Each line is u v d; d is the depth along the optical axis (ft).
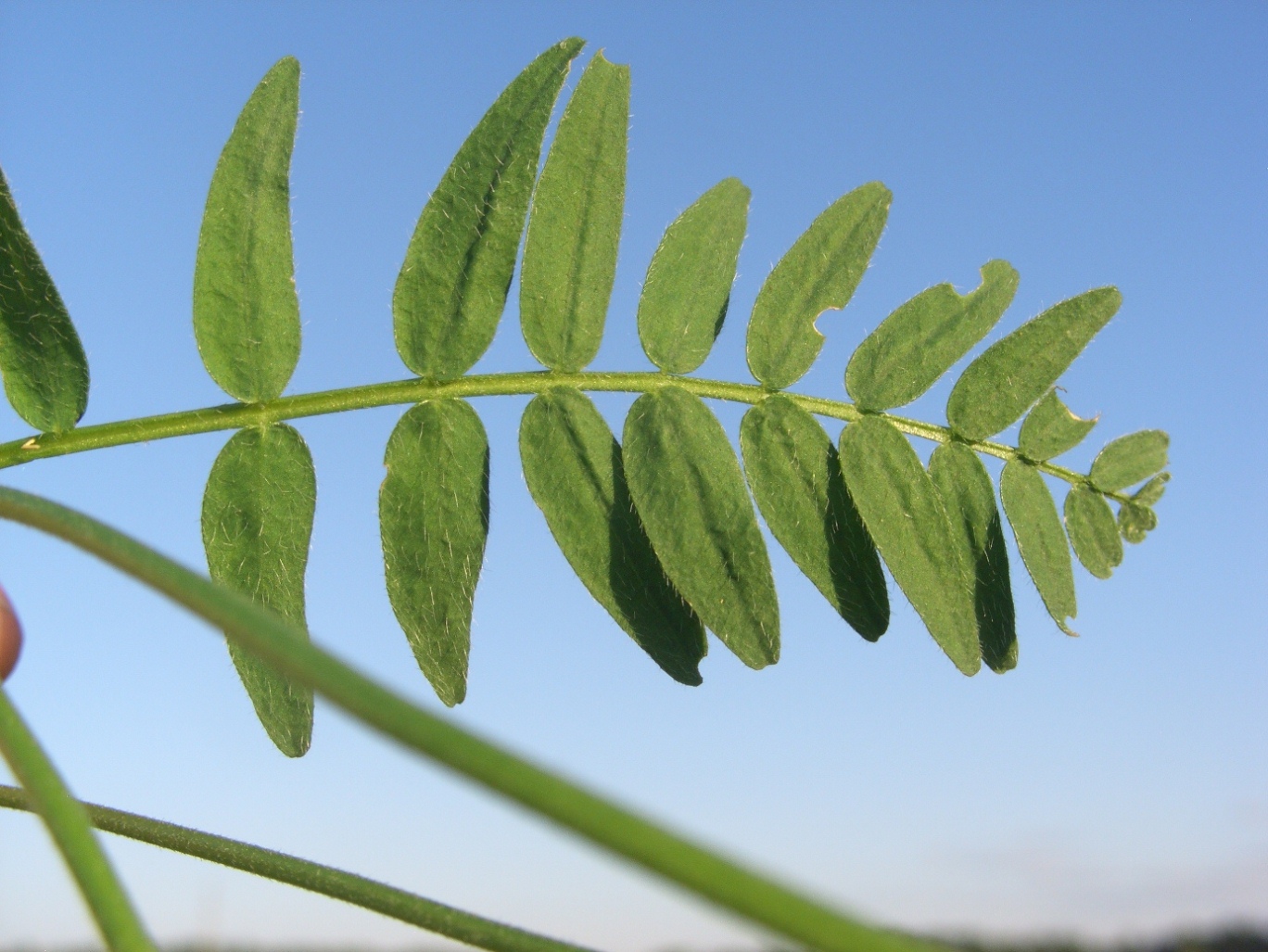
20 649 0.46
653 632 0.37
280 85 0.37
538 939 0.27
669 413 0.38
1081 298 0.41
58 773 0.21
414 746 0.15
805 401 0.39
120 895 0.20
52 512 0.23
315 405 0.37
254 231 0.37
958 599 0.38
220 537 0.37
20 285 0.35
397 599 0.37
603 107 0.38
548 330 0.38
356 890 0.28
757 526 0.37
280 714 0.36
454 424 0.38
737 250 0.39
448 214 0.38
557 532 0.38
